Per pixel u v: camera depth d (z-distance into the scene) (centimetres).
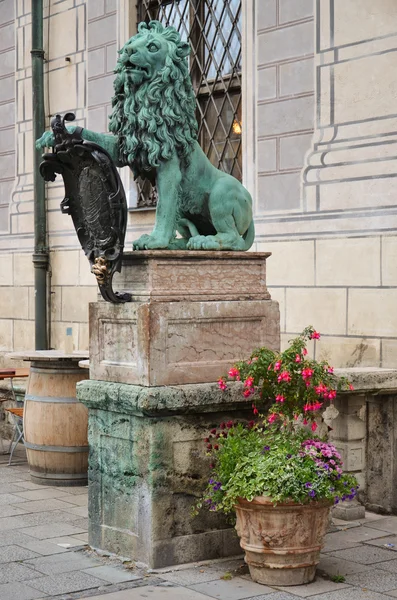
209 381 604
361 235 766
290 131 830
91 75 1062
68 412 853
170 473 590
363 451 754
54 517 736
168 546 591
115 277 618
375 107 759
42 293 1116
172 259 595
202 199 633
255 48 866
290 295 825
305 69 818
